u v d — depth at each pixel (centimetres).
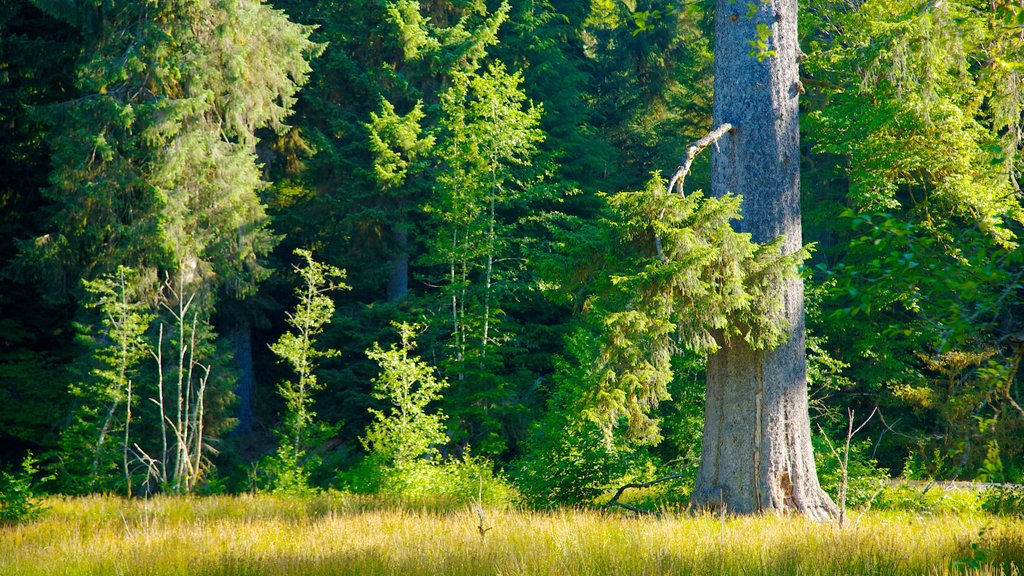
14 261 2042
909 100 1572
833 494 1333
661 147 3347
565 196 2844
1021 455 1315
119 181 1986
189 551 873
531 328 2633
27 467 1795
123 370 1897
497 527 959
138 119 2003
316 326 2105
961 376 1945
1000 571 600
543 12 3002
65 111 1986
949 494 1309
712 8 2872
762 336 1106
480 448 2225
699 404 1962
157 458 2044
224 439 2314
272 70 2205
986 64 1204
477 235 2380
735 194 1186
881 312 2094
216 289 2150
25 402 2208
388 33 2572
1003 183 1381
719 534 841
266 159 2625
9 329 2353
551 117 2881
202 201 2084
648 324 1031
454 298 2406
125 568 798
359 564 734
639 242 1091
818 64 1816
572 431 1309
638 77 3634
